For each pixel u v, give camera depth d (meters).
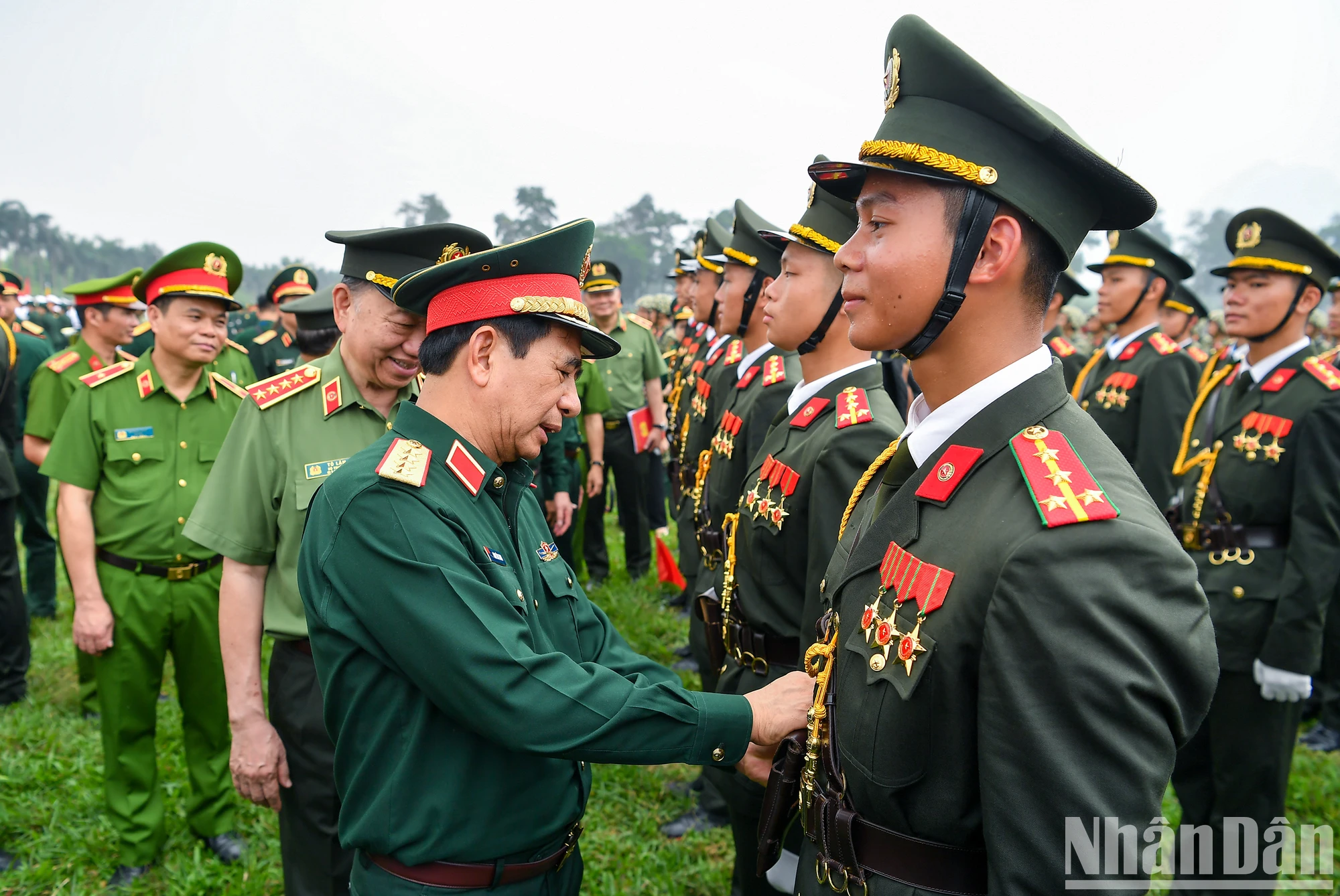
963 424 1.24
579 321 1.51
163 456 3.14
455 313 1.51
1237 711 2.85
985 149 1.13
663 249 52.56
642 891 2.96
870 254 1.22
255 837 3.32
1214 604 2.96
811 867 1.45
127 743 3.10
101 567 3.09
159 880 3.09
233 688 2.23
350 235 2.19
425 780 1.45
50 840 3.25
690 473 4.35
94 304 4.69
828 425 2.13
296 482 2.26
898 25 1.21
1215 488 3.07
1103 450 1.17
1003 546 1.08
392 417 2.40
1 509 4.37
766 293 2.36
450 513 1.45
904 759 1.17
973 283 1.18
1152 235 4.42
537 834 1.52
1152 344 4.37
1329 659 4.20
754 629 2.33
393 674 1.47
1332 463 2.68
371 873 1.53
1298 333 3.02
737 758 1.50
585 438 6.33
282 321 7.50
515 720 1.35
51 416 4.55
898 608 1.21
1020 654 1.02
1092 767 0.99
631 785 3.66
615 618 5.60
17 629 4.47
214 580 3.19
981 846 1.18
